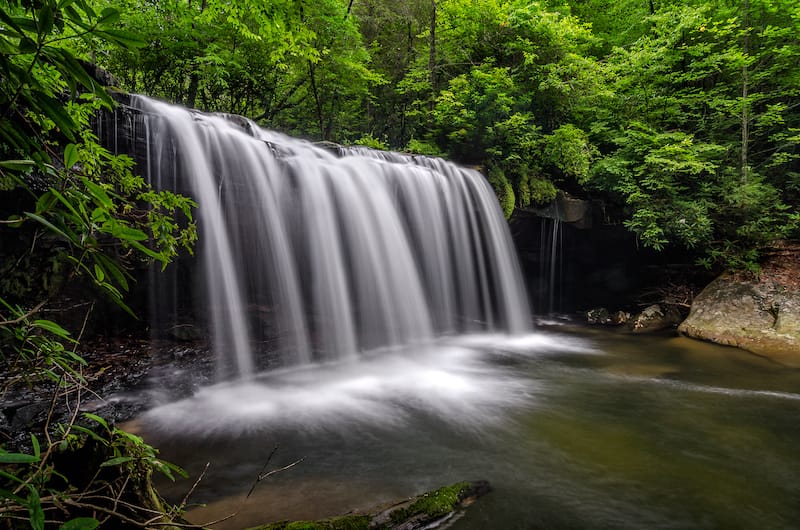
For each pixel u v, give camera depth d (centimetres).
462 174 1166
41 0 110
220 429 498
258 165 775
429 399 627
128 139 601
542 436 488
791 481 392
